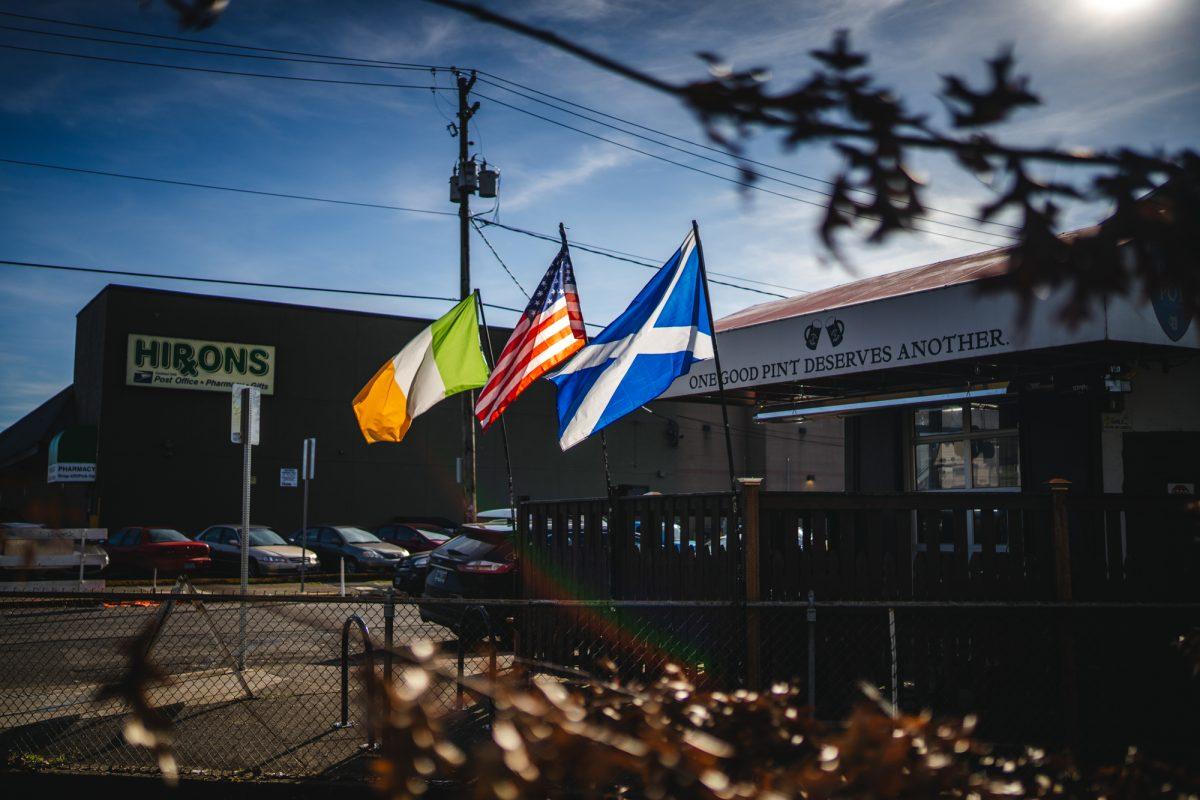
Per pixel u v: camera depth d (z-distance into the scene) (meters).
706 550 7.92
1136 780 2.91
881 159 1.30
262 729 7.77
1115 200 1.32
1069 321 1.39
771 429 44.62
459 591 12.06
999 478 11.95
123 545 25.59
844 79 1.26
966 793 2.25
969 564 7.53
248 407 10.79
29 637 12.91
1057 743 7.19
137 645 1.53
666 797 1.86
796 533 7.55
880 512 7.63
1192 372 10.38
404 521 33.97
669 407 42.19
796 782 1.90
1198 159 1.31
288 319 34.31
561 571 10.05
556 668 2.71
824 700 7.37
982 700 7.34
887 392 12.58
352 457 35.06
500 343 36.53
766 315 13.76
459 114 23.22
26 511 6.75
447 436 36.94
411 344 13.07
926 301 9.84
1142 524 7.70
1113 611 7.29
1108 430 10.45
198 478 32.62
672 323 8.91
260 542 26.92
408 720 1.70
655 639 8.47
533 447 39.00
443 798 3.89
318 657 11.71
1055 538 7.51
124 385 31.72
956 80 1.26
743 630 7.34
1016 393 11.12
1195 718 7.31
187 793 6.50
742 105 1.25
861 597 7.57
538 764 1.77
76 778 6.54
